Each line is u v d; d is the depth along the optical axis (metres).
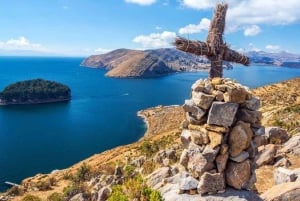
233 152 13.86
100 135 194.50
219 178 13.77
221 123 13.75
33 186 84.50
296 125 53.22
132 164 56.69
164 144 90.69
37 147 172.12
